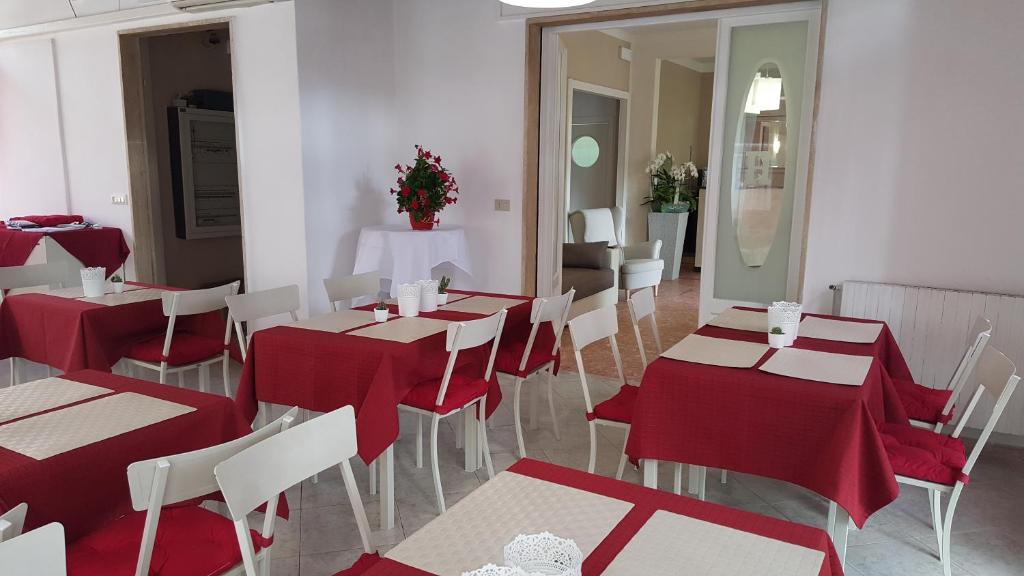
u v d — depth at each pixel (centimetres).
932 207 388
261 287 532
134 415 206
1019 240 370
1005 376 233
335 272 536
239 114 515
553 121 528
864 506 219
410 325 314
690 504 154
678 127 1002
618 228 841
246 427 224
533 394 384
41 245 538
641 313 346
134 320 362
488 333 293
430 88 553
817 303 425
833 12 398
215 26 521
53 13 581
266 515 179
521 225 533
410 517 289
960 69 372
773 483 326
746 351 276
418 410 291
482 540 137
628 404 294
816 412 225
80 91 586
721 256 481
